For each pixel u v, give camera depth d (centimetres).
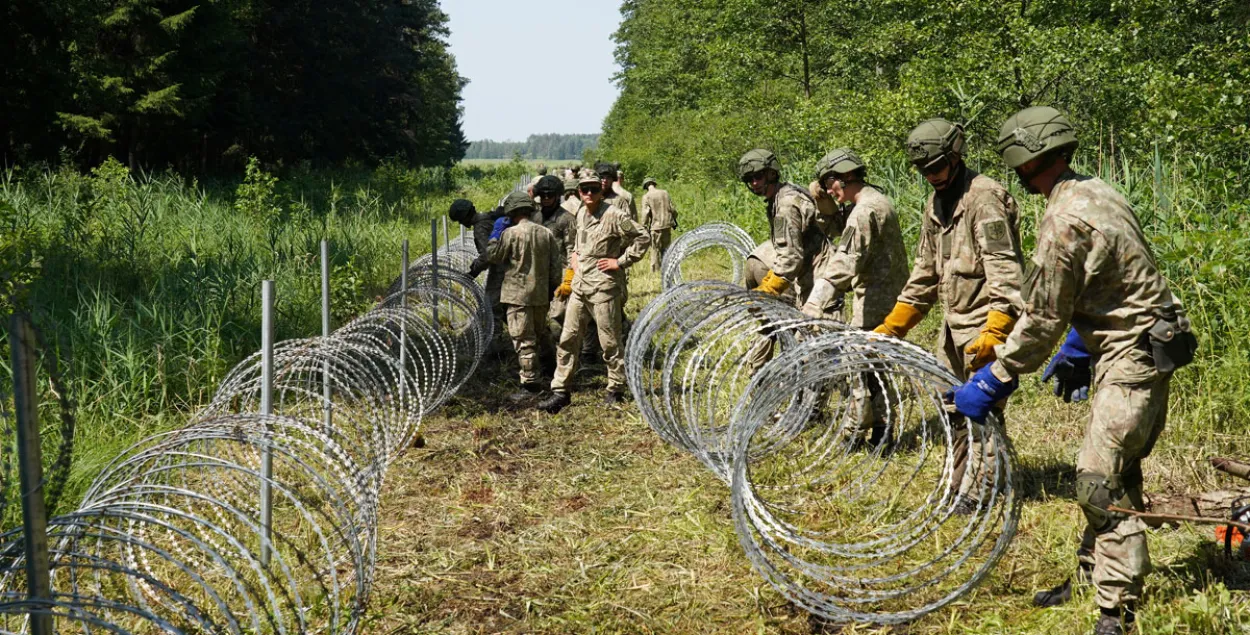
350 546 346
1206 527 409
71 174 1720
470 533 481
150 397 679
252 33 3900
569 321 704
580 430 661
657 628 380
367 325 579
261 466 420
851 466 536
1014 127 330
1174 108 812
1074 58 1163
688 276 1331
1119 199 318
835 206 586
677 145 3566
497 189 3919
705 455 498
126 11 2600
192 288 882
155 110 2692
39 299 801
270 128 3909
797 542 394
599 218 698
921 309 450
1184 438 513
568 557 448
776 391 379
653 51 4762
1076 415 587
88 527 273
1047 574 398
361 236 1553
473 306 845
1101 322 324
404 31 5522
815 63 2231
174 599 267
